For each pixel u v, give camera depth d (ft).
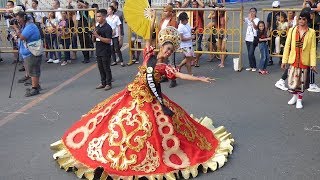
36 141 21.80
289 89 26.48
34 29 29.40
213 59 39.22
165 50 17.78
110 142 17.72
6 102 28.73
